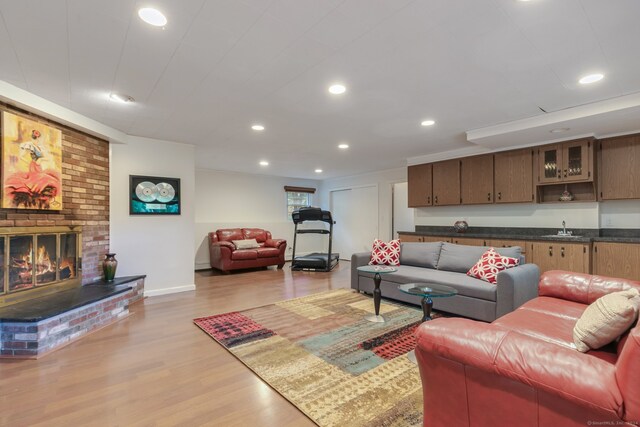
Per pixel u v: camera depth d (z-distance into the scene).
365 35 1.90
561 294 2.43
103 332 2.92
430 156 5.54
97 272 3.75
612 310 1.42
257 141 4.52
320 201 9.17
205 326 3.07
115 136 3.88
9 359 2.36
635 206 3.90
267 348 2.54
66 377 2.10
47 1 1.57
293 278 5.64
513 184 4.54
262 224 7.89
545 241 4.05
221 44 1.99
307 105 3.08
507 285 2.88
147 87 2.64
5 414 1.70
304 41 1.96
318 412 1.70
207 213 7.12
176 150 4.55
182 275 4.59
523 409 1.06
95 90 2.70
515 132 3.71
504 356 1.08
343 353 2.44
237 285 5.03
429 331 1.28
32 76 2.42
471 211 5.28
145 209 4.26
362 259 4.41
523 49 2.07
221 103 3.02
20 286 2.79
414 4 1.61
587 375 0.95
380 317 3.29
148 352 2.49
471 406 1.18
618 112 3.00
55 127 3.17
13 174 2.71
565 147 4.05
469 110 3.26
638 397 0.86
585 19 1.75
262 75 2.43
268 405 1.78
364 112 3.30
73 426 1.60
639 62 2.25
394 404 1.77
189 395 1.88
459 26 1.81
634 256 3.48
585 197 4.16
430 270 3.93
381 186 7.43
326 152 5.31
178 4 1.61
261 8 1.64
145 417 1.67
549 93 2.82
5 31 1.83
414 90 2.73
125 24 1.78
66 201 3.32
